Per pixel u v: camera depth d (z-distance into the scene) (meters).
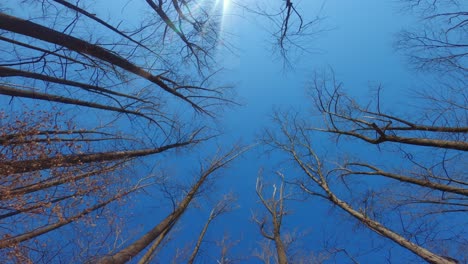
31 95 5.60
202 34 5.47
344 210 7.78
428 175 6.20
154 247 7.61
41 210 4.29
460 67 5.66
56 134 5.05
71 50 4.93
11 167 4.05
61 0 4.40
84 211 5.45
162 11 4.79
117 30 4.95
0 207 4.05
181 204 8.38
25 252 4.27
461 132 5.71
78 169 5.37
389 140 6.65
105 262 5.23
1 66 4.84
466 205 5.51
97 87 6.02
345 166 8.71
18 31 4.24
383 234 6.38
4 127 4.25
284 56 5.19
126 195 6.91
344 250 6.63
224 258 10.34
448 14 5.74
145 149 7.81
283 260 8.65
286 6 4.33
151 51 5.67
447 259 5.36
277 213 10.52
